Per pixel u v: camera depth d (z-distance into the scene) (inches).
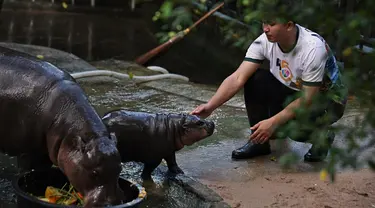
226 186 186.5
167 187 183.5
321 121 73.3
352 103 273.6
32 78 167.0
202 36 421.1
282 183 191.3
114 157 141.9
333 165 68.0
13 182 145.9
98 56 399.9
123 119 182.4
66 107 158.9
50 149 158.6
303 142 218.7
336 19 62.7
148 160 186.2
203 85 327.3
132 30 492.1
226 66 384.5
